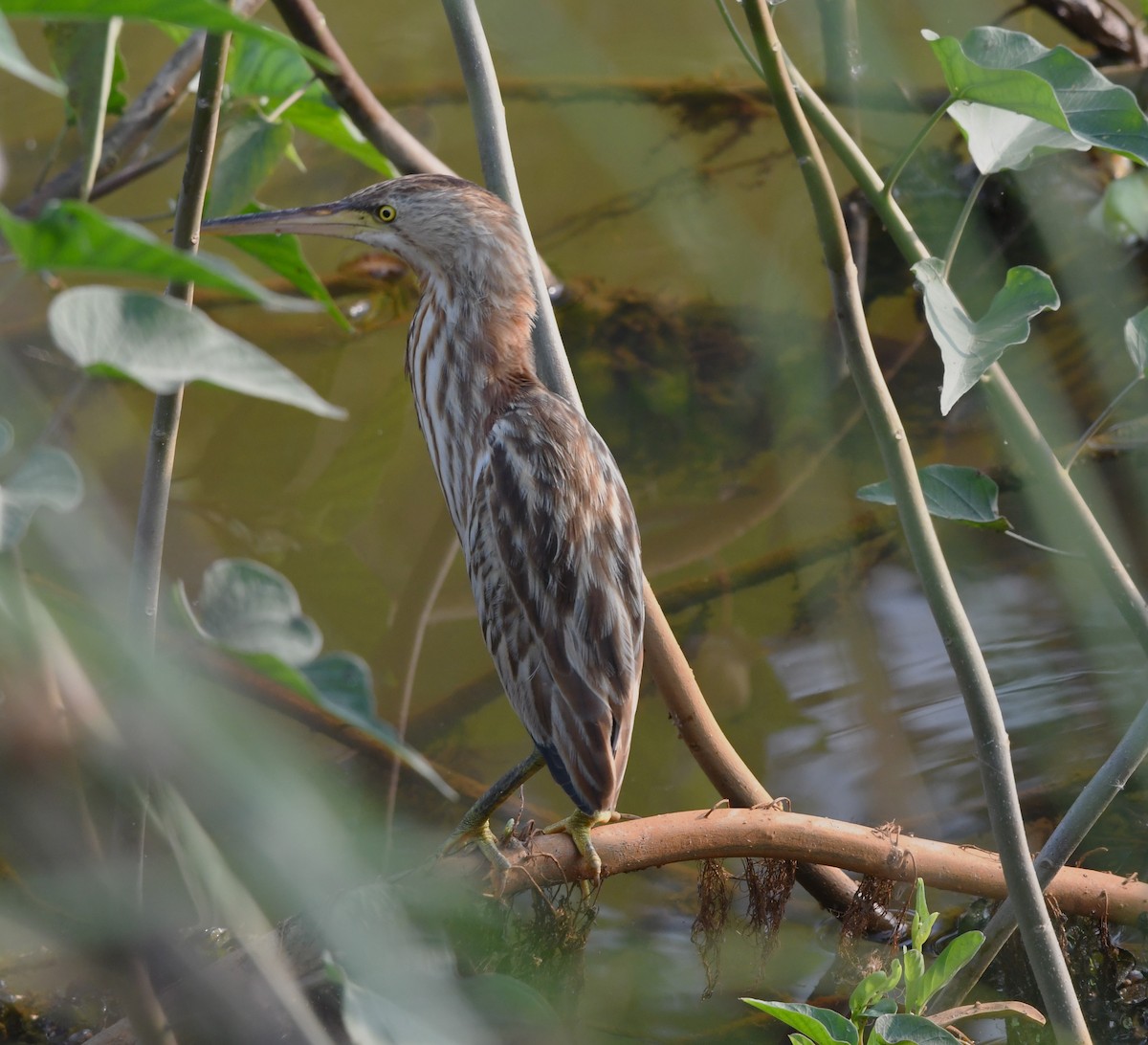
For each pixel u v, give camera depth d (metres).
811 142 4.65
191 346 2.11
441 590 10.07
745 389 11.84
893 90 13.78
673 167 14.14
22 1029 6.02
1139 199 12.82
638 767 8.73
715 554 10.30
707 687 9.21
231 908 2.29
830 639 9.62
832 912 7.39
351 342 12.30
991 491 5.83
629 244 13.40
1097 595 9.91
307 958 4.58
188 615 2.48
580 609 6.54
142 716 2.24
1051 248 13.09
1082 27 13.80
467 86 7.46
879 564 10.21
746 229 13.53
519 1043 3.84
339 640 9.54
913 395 11.80
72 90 4.64
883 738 8.80
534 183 14.20
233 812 2.29
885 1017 4.82
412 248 7.93
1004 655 9.50
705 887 6.61
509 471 6.88
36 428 2.90
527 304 7.79
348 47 15.48
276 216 8.09
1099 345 12.08
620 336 12.36
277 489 10.75
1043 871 5.54
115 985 2.55
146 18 2.04
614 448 11.31
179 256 1.94
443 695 9.17
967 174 13.69
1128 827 7.88
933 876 6.28
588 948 7.34
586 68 15.22
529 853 6.00
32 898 2.43
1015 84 4.62
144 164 10.20
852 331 4.89
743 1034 6.70
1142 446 10.87
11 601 2.22
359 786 7.85
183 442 11.01
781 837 6.15
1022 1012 5.61
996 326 4.71
